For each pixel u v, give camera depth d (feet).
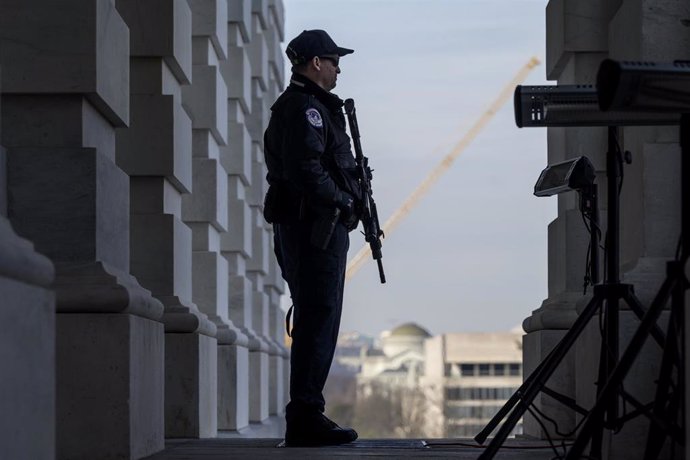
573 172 25.39
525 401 21.49
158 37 37.45
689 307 16.44
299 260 30.83
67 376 25.20
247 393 53.42
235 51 58.39
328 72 30.94
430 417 612.70
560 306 35.81
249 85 62.08
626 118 21.09
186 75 40.42
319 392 31.37
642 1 29.66
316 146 29.99
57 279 25.29
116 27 28.17
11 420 15.01
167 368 37.42
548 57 39.88
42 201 25.63
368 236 31.58
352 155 31.22
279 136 30.78
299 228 30.76
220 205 49.75
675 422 18.97
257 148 68.49
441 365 639.35
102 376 25.22
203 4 48.34
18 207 25.63
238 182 58.44
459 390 631.97
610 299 22.26
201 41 48.75
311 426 31.09
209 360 39.83
